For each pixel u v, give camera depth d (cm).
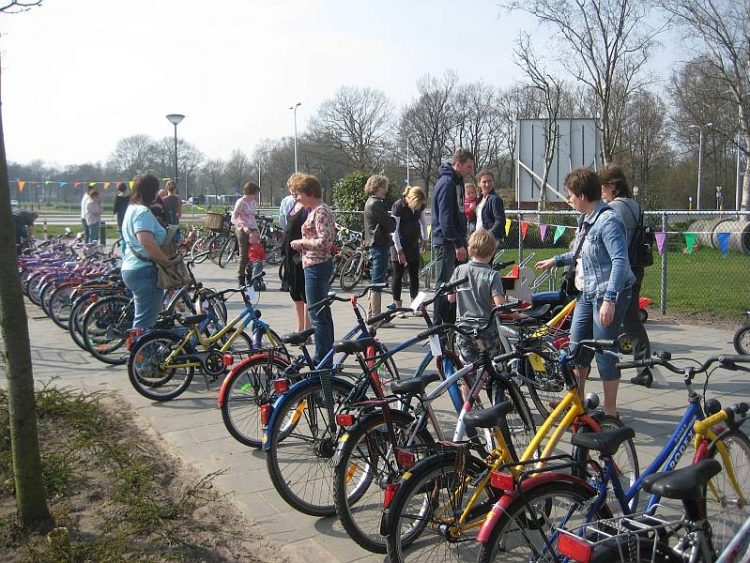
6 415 491
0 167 336
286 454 423
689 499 243
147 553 357
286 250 725
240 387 516
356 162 5544
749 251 1892
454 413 553
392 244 945
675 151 4106
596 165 2131
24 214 1667
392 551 317
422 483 321
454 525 322
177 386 639
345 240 1469
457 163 732
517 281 641
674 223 2220
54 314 958
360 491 382
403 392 366
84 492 431
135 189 673
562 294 697
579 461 308
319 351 560
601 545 256
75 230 2759
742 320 1017
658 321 1016
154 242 655
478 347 407
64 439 509
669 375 711
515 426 402
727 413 328
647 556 261
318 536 390
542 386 458
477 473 329
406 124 5572
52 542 340
